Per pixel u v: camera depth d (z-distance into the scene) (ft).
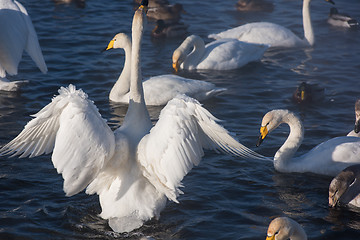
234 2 105.60
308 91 62.28
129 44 63.93
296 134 47.83
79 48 78.18
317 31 90.58
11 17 46.34
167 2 98.02
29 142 35.76
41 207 40.65
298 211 41.32
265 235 37.68
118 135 37.58
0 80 63.05
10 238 36.63
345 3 105.19
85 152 32.37
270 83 69.31
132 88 39.93
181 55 72.38
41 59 46.39
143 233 37.58
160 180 36.35
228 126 56.24
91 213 40.04
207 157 49.42
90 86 66.08
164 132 32.81
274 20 95.20
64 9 95.76
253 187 44.60
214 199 42.29
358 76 71.10
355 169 42.19
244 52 76.33
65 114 32.42
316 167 47.47
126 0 102.83
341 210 41.73
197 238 37.22
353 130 52.75
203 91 63.87
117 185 37.60
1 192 42.47
